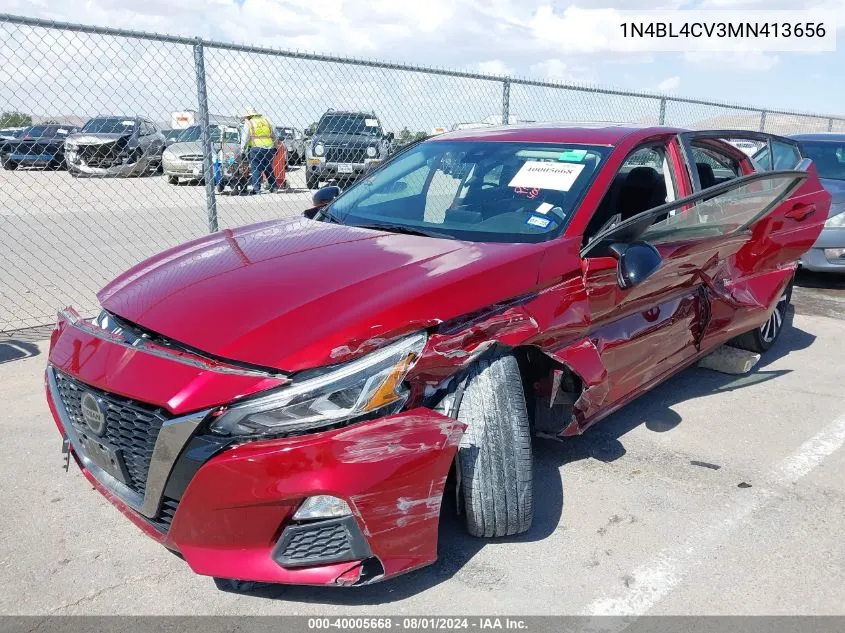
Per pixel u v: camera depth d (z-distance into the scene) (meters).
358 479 2.28
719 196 3.56
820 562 2.88
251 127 10.55
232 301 2.64
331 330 2.39
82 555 2.86
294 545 2.34
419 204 3.78
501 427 2.73
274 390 2.29
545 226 3.27
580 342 3.13
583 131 3.93
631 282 3.06
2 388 4.53
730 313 4.41
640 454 3.79
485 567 2.80
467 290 2.69
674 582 2.74
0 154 9.02
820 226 5.15
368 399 2.36
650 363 3.77
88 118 5.74
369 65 7.03
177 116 8.27
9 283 7.43
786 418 4.32
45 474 3.48
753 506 3.30
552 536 3.02
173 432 2.29
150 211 11.72
